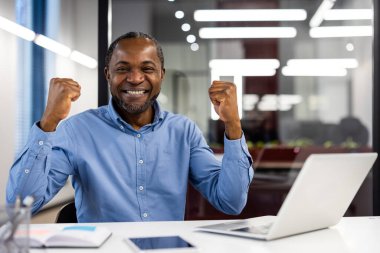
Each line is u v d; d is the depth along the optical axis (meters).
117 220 1.42
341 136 4.97
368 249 0.92
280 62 7.59
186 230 1.08
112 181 1.45
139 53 1.45
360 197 2.78
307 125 7.61
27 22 3.29
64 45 3.98
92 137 1.48
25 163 1.23
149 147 1.49
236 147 1.39
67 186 3.39
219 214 2.95
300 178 0.91
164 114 1.59
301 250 0.91
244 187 1.41
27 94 3.29
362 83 6.23
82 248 0.91
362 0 5.00
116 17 5.83
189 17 6.62
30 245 0.90
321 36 6.82
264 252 0.89
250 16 5.58
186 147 1.54
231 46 7.64
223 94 1.35
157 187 1.47
